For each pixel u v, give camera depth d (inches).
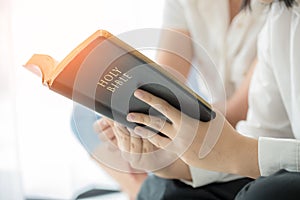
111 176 49.4
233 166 35.4
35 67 31.8
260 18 49.4
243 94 48.5
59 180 66.7
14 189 58.1
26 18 61.1
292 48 37.7
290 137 42.6
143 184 43.9
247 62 50.9
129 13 62.2
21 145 64.9
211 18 51.8
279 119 42.6
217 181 40.8
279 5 39.7
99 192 62.1
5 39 56.3
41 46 61.3
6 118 57.0
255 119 43.4
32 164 66.0
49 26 61.4
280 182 30.4
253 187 31.1
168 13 53.7
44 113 64.9
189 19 52.6
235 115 48.2
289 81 39.4
